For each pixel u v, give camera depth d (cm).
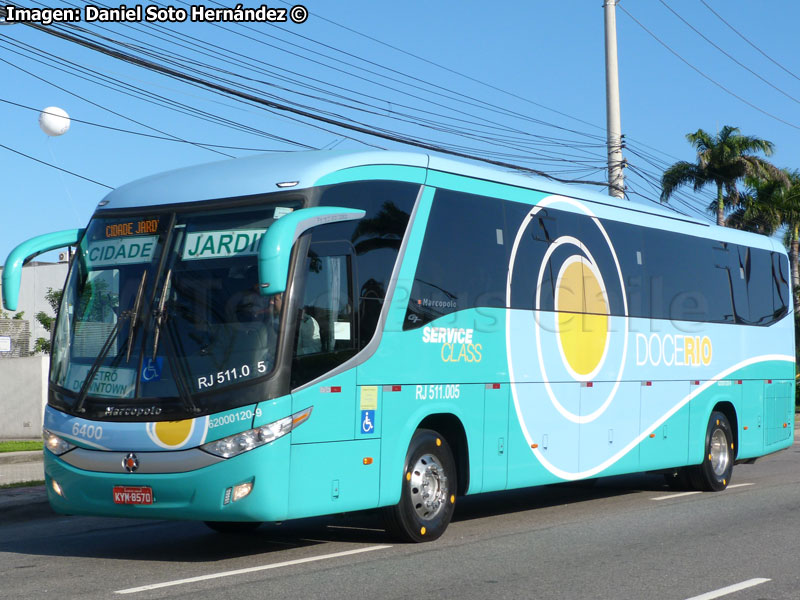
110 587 775
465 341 1047
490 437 1074
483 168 1112
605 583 787
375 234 951
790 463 1969
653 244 1389
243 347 843
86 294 916
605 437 1262
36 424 2395
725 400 1508
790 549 946
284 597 731
